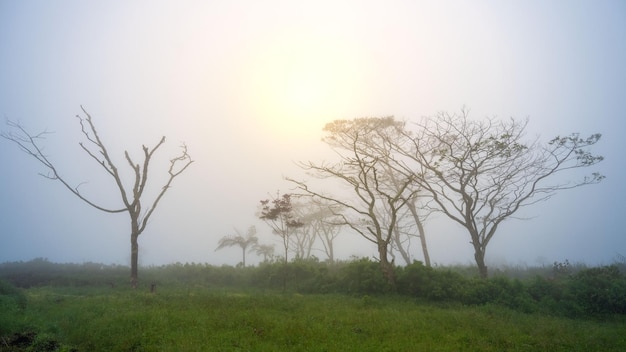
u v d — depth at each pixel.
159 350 10.64
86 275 32.47
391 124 31.17
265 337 12.30
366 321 14.94
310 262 31.94
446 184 29.72
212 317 14.30
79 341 11.48
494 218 30.16
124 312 14.86
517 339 13.20
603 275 23.55
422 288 22.94
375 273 24.20
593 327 16.28
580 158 28.78
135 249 27.17
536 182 29.81
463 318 16.06
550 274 33.12
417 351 11.26
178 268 36.38
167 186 29.77
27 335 10.85
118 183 28.22
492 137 27.20
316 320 14.87
